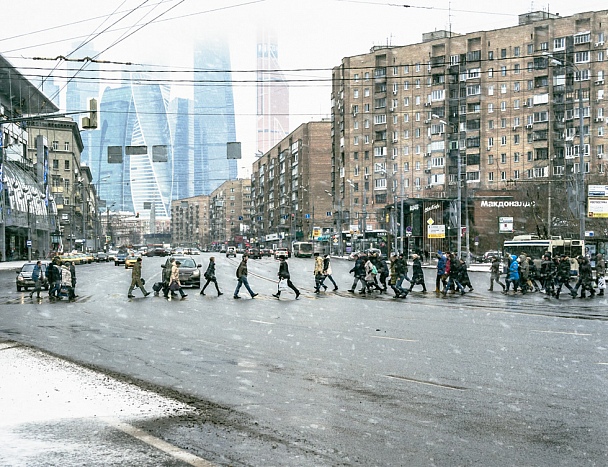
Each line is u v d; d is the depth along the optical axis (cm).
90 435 641
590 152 8525
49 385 884
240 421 710
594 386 870
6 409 748
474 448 603
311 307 2206
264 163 16738
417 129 10094
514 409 751
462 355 1143
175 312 2064
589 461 562
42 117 2230
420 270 2859
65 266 2667
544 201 6769
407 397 821
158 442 620
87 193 13912
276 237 14525
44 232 9344
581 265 2638
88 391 848
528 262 3139
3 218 7144
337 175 11419
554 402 782
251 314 1970
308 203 12912
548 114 8819
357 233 9638
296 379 948
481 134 9381
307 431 669
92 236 13562
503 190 7781
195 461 562
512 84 9162
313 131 12875
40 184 9144
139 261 2750
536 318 1791
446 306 2225
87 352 1241
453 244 7644
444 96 9694
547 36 8900
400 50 10275
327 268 2962
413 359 1107
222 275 4622
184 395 848
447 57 9731
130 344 1345
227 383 927
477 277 4625
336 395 838
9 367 1029
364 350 1216
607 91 8481
